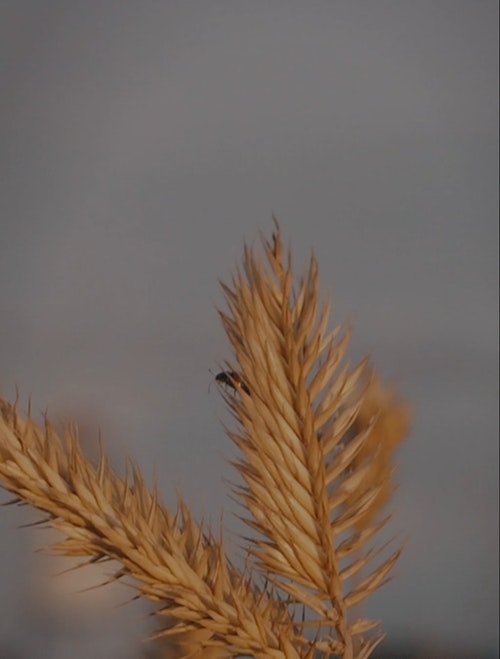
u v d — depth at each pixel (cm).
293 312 26
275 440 26
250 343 26
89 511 26
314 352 26
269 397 26
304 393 26
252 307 26
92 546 26
